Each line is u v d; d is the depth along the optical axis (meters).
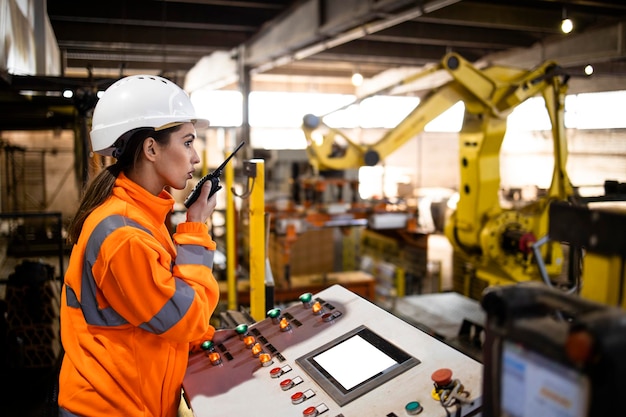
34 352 4.17
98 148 1.51
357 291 6.75
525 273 5.63
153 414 1.52
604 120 9.23
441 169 16.78
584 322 0.75
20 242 7.61
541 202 5.77
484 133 5.57
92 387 1.45
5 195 10.81
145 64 12.15
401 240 8.19
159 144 1.49
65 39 8.59
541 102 11.53
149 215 1.51
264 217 2.51
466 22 7.80
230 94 16.50
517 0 7.82
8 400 3.80
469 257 6.14
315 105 17.50
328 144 5.45
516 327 0.86
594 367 0.74
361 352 1.55
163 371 1.52
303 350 1.65
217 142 15.65
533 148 11.95
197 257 1.50
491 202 5.73
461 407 1.26
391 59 11.59
